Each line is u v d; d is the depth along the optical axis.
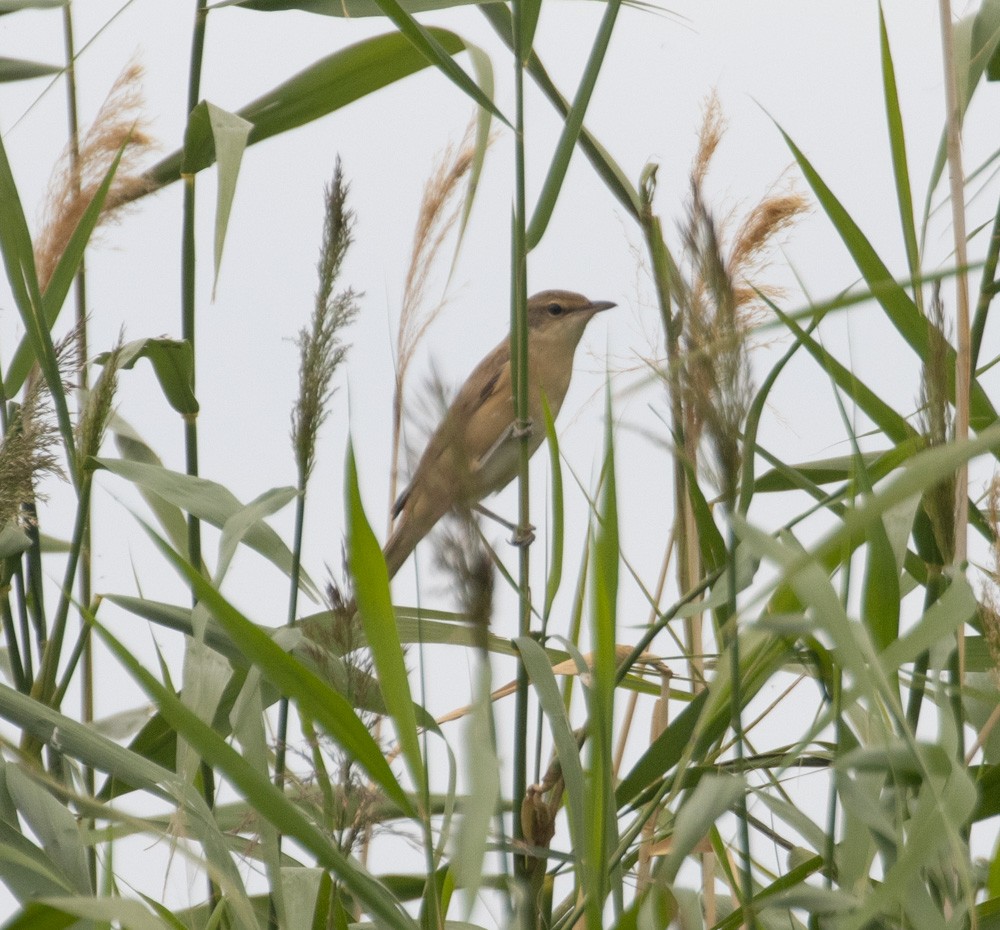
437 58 5.49
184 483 6.18
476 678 3.92
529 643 4.76
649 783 5.82
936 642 4.35
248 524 5.73
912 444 5.36
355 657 4.57
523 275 5.52
